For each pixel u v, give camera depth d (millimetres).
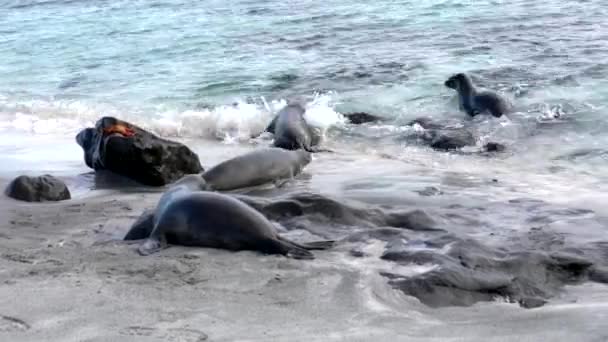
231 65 22859
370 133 15602
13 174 13047
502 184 11750
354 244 8320
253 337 5684
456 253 7738
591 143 13930
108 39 29656
